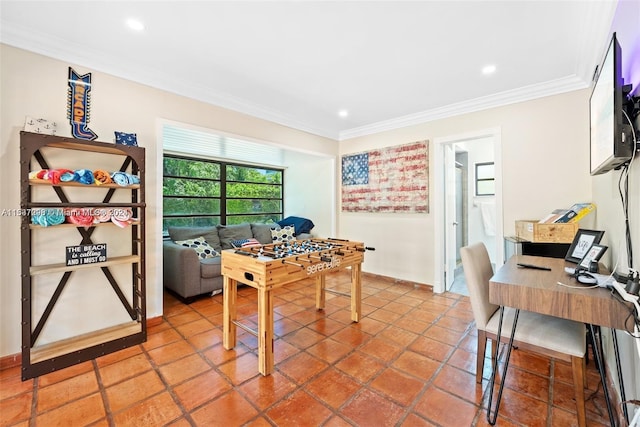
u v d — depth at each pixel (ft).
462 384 5.79
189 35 6.58
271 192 18.88
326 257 7.53
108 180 6.92
